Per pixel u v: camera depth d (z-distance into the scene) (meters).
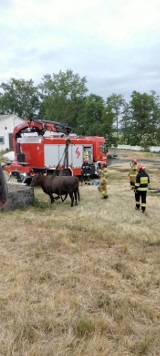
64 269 5.67
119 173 24.17
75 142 18.61
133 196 14.54
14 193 11.03
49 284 5.04
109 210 11.52
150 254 6.66
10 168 16.41
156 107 71.12
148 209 12.02
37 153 16.16
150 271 5.70
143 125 71.19
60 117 63.41
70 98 64.56
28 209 11.24
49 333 3.77
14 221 9.21
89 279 5.25
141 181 11.27
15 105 78.69
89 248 6.90
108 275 5.45
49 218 9.79
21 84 78.00
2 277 5.24
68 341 3.57
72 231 8.23
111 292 4.85
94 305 4.44
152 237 8.09
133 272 5.55
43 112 78.38
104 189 13.59
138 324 4.03
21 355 3.33
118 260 6.18
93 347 3.45
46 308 4.24
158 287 5.08
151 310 4.32
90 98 60.84
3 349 3.40
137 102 70.31
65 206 12.09
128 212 11.28
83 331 3.79
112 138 57.88
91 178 21.44
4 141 42.94
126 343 3.58
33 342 3.58
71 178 12.08
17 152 17.06
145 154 48.94
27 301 4.46
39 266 5.76
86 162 19.41
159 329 3.90
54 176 12.23
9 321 3.93
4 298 4.49
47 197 14.09
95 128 55.59
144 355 3.42
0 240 7.36
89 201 13.19
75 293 4.76
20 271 5.49
